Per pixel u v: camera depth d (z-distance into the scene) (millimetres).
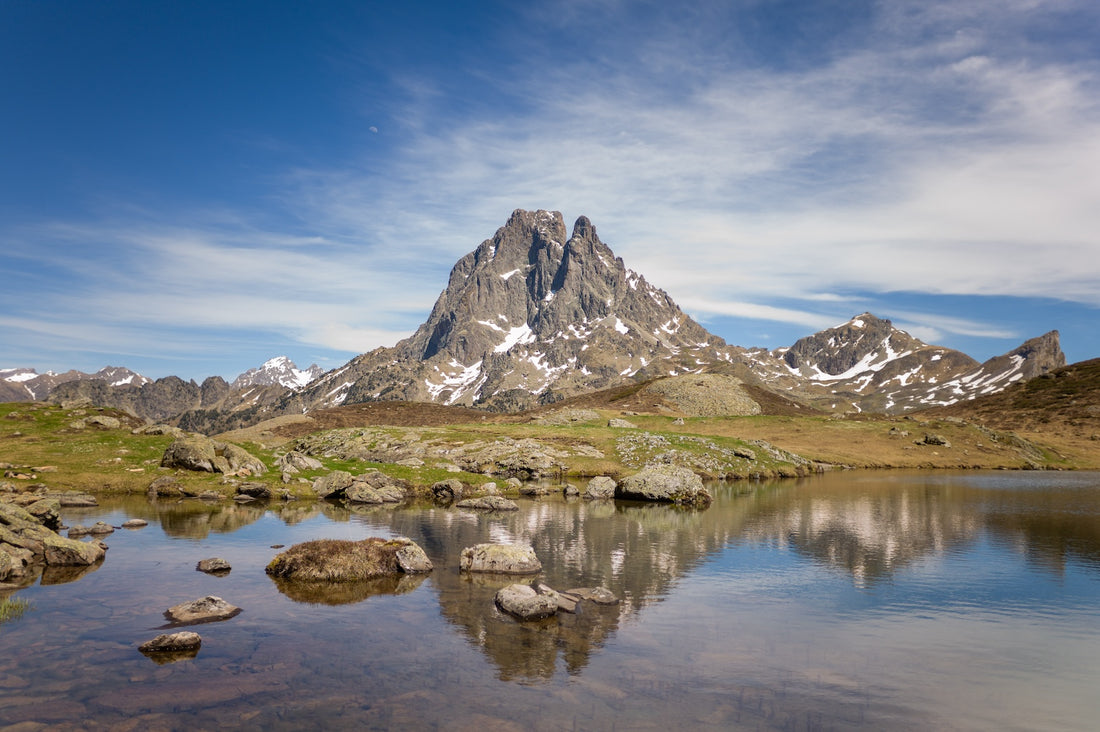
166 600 26000
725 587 30094
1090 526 50844
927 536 45188
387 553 32812
